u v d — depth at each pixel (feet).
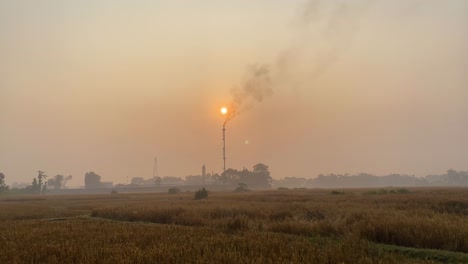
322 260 27.43
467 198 112.68
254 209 81.35
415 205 87.51
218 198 170.50
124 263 26.73
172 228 52.90
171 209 83.51
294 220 60.59
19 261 29.32
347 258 28.45
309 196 167.12
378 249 35.37
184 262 27.17
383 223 45.50
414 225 43.73
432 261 29.81
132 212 85.25
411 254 36.63
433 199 108.37
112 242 39.73
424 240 39.93
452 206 86.22
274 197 165.07
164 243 36.73
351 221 56.44
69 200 218.79
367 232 45.01
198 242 36.99
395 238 42.29
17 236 46.16
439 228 41.32
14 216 93.81
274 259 27.43
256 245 33.73
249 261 26.50
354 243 35.73
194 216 71.36
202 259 26.86
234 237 39.96
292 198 149.59
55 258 29.43
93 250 32.60
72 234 47.11
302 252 30.25
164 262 27.14
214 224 61.82
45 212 106.01
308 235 50.19
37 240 42.63
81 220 76.23
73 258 30.40
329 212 70.28
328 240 43.04
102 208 100.73
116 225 61.05
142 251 31.01
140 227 55.88
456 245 37.47
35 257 30.89
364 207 82.79
